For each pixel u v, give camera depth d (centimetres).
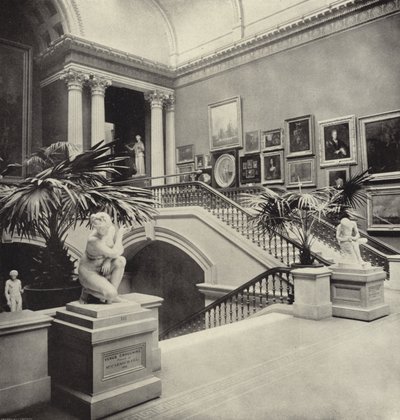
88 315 395
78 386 387
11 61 1472
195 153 1720
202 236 1151
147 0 1744
